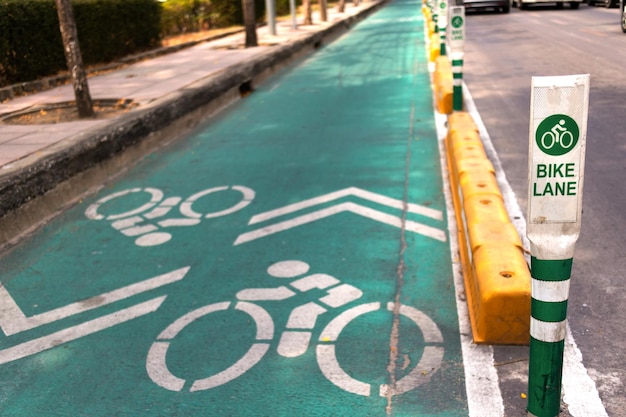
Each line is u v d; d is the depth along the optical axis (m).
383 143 7.32
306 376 2.94
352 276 3.95
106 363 3.20
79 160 6.16
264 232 4.82
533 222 1.96
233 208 5.44
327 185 5.89
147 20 16.14
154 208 5.59
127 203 5.79
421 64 13.92
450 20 7.67
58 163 5.80
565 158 1.88
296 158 6.93
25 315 3.79
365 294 3.70
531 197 1.94
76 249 4.77
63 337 3.49
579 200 1.91
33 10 11.30
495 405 2.63
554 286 2.04
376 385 2.83
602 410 2.57
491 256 3.31
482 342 3.08
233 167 6.73
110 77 12.04
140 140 7.50
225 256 4.41
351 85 11.77
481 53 13.95
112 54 14.36
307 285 3.87
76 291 4.06
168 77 11.38
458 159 5.24
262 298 3.74
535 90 1.85
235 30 23.08
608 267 3.85
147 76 11.81
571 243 1.97
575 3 24.22
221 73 11.30
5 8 10.65
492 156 6.41
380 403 2.71
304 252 4.38
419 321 3.36
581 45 13.83
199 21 24.28
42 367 3.22
